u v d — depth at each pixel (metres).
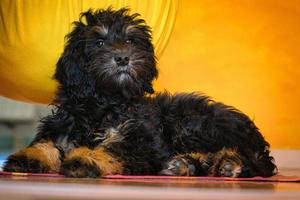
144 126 1.36
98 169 1.20
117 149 1.28
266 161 1.43
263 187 1.13
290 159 2.10
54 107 1.51
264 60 2.12
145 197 0.89
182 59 2.08
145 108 1.41
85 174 1.19
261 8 2.13
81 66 1.38
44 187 0.99
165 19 1.71
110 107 1.37
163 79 2.07
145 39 1.45
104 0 1.61
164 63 2.07
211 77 2.09
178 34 2.08
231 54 2.11
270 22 2.13
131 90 1.38
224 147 1.43
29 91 1.72
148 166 1.28
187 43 2.08
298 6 2.14
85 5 1.60
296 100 2.13
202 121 1.44
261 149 1.45
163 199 0.88
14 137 3.12
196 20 2.10
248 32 2.12
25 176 1.20
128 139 1.32
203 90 2.09
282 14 2.14
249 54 2.12
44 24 1.61
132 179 1.20
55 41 1.62
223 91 2.10
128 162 1.26
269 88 2.12
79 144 1.33
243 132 1.45
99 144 1.32
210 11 2.10
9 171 1.25
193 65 2.09
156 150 1.34
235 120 1.46
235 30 2.12
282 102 2.12
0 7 1.64
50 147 1.31
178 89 2.07
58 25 1.61
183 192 0.97
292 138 2.12
